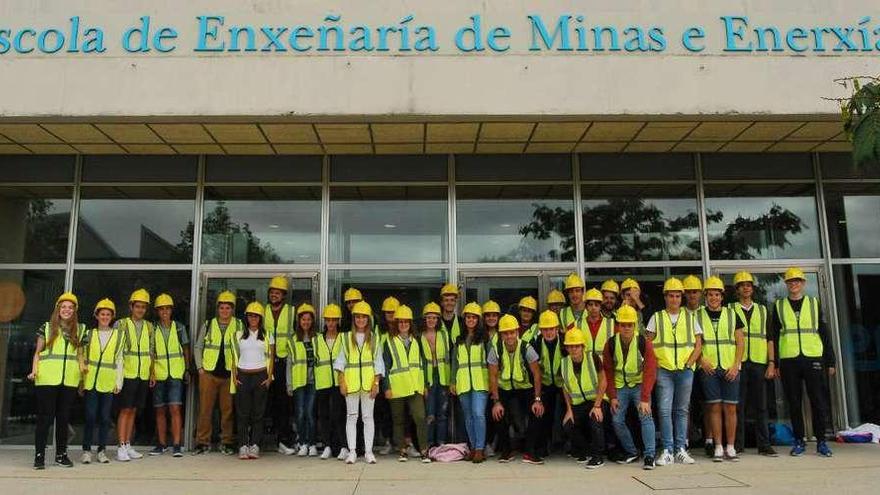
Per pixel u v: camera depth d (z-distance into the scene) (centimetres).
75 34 779
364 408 757
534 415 734
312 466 728
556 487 613
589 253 910
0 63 772
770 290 909
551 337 750
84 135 831
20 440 873
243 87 771
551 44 784
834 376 889
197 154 915
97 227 910
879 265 922
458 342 773
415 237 913
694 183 929
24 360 887
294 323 840
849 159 939
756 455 762
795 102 780
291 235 912
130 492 605
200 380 827
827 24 799
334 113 768
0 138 841
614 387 706
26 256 904
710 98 779
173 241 908
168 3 786
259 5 787
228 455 804
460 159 927
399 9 789
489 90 775
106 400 769
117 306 893
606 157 931
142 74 771
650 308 900
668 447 713
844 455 758
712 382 736
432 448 781
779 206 931
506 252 911
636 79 780
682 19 793
